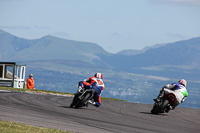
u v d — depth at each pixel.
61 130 31.80
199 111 68.75
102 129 35.31
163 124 43.31
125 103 78.50
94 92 57.44
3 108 46.66
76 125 36.81
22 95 76.38
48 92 101.62
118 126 38.47
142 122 43.84
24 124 33.12
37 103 59.75
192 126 43.44
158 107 55.91
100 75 59.44
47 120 38.75
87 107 59.72
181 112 63.22
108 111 55.59
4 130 28.41
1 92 82.25
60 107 56.09
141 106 71.94
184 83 58.09
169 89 58.03
